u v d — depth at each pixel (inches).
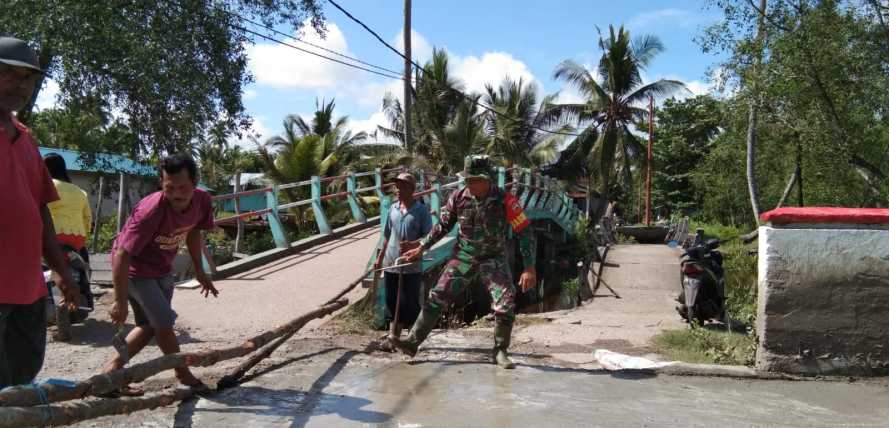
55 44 388.8
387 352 229.6
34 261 127.0
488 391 184.1
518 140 1397.6
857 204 501.0
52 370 199.6
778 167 634.2
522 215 206.8
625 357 218.4
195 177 155.6
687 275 308.3
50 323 248.5
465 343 246.7
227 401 167.6
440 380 194.2
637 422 161.0
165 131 440.5
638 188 1689.2
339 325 271.9
